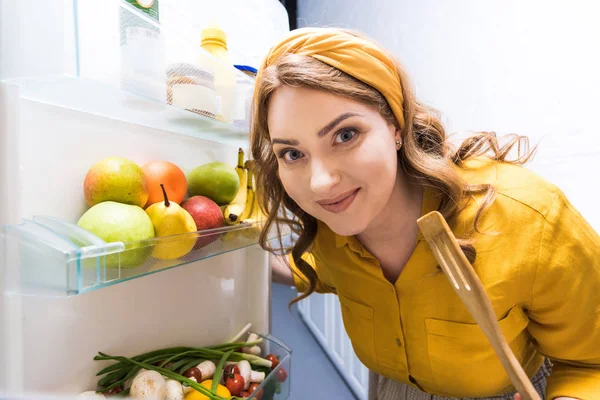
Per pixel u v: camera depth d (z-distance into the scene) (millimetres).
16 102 360
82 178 464
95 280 327
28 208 404
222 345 686
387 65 430
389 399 726
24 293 319
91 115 475
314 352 1978
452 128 1051
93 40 359
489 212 466
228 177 590
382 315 572
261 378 629
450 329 510
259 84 421
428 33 1111
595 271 452
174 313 628
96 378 493
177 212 443
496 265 458
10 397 360
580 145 750
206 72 502
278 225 613
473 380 542
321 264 666
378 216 495
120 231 373
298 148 409
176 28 525
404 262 542
